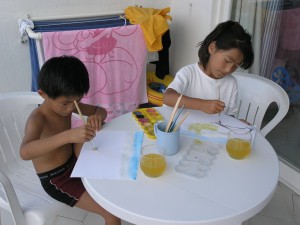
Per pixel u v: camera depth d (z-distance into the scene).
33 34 1.82
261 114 1.46
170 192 0.74
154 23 2.04
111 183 0.77
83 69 1.03
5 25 2.05
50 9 2.15
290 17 1.78
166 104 1.21
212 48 1.20
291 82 1.87
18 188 1.12
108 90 2.12
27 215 0.99
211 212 0.68
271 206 1.63
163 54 2.25
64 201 1.05
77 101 1.04
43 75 0.98
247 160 0.89
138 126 1.08
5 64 2.15
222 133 1.04
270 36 1.92
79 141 0.90
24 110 1.30
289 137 1.96
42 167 1.09
